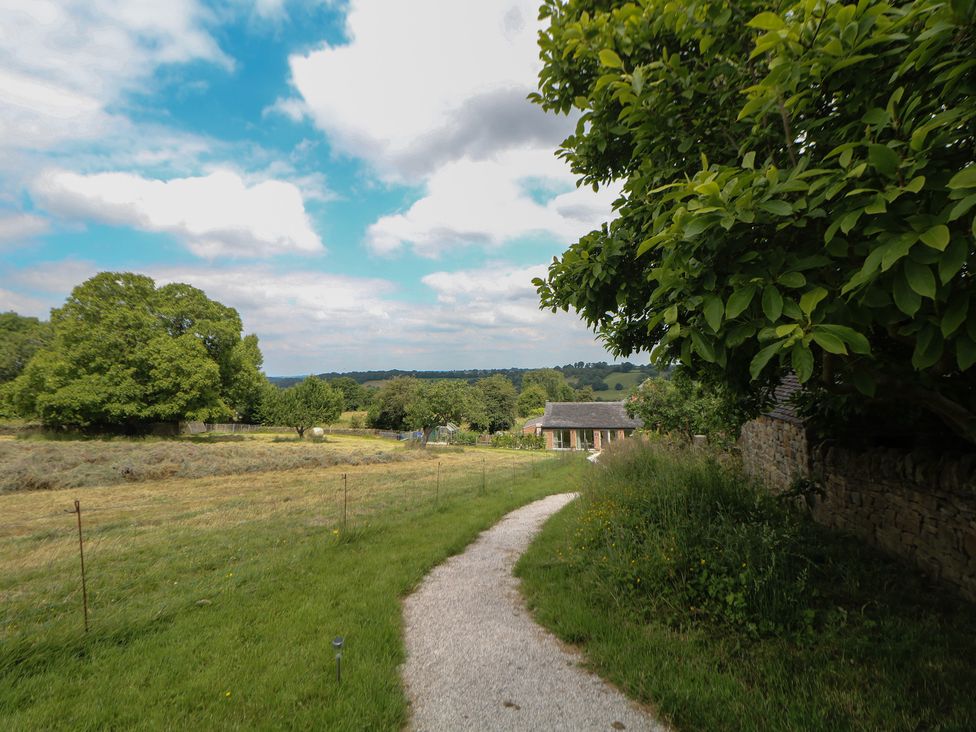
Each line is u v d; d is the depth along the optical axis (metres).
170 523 10.38
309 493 14.99
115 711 3.36
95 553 7.93
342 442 50.03
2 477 16.19
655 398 17.84
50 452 21.41
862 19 2.27
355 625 4.70
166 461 21.27
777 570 4.53
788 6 2.73
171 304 44.66
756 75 3.39
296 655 4.10
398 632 4.67
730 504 6.27
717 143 3.83
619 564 5.29
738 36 3.49
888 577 4.70
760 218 2.42
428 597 5.74
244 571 6.53
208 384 41.09
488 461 29.50
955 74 1.96
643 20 3.87
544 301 5.31
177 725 3.18
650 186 3.97
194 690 3.57
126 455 21.92
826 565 5.00
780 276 2.31
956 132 2.22
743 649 3.88
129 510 12.20
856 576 4.73
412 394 65.62
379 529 8.82
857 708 2.98
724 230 2.48
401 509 11.49
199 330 43.44
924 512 4.73
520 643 4.45
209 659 4.07
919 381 3.05
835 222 2.05
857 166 2.05
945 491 4.43
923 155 2.01
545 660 4.11
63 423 38.91
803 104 2.54
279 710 3.34
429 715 3.36
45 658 4.04
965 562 4.17
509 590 5.96
